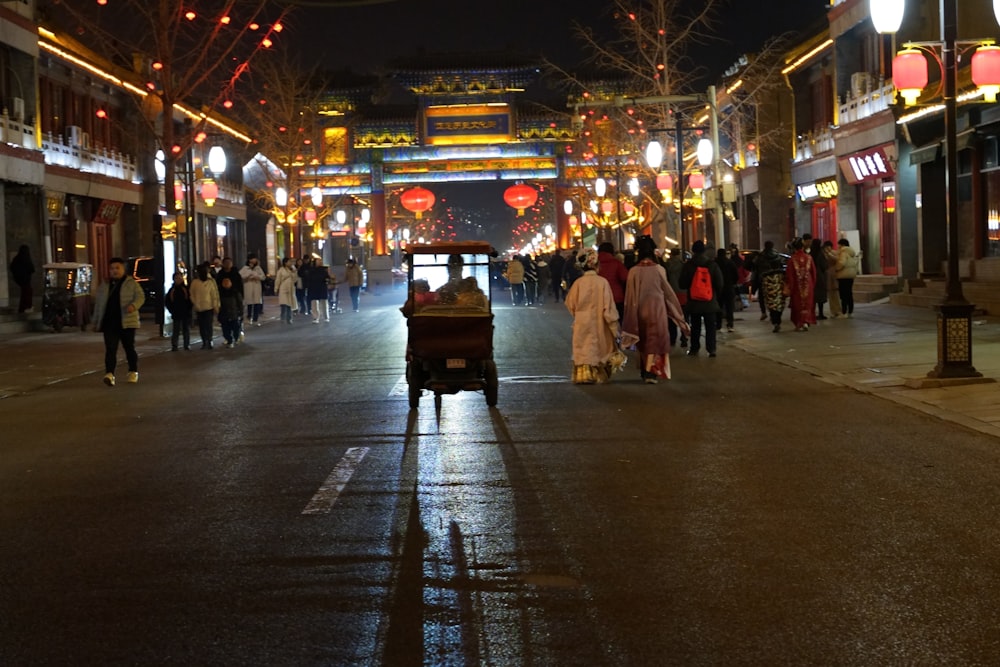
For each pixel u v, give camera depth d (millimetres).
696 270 20188
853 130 35469
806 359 18812
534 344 24078
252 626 5684
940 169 30094
